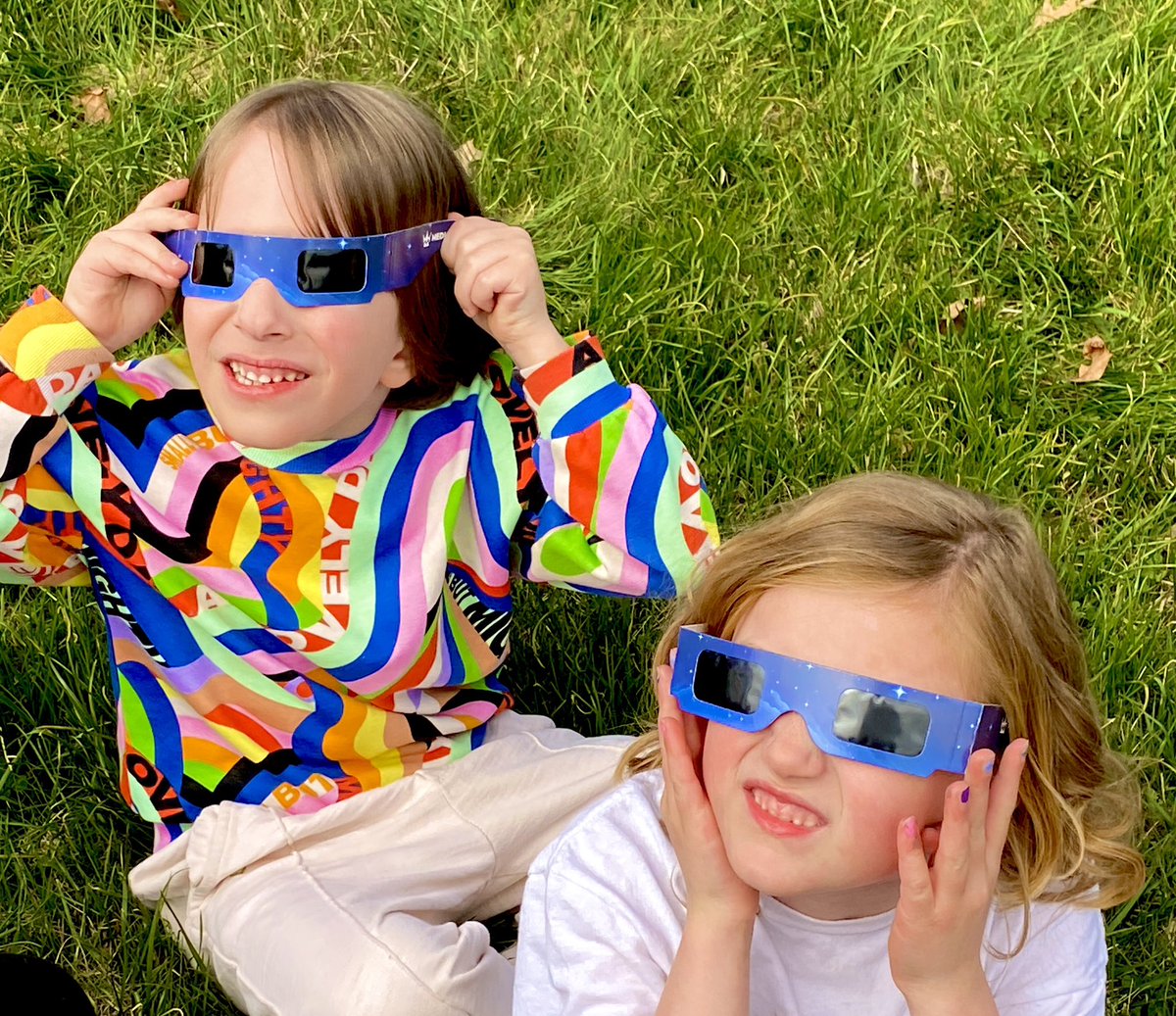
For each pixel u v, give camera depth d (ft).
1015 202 11.32
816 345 10.41
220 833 6.91
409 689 7.21
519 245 6.52
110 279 6.43
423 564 6.86
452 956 6.48
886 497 5.32
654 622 8.81
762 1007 5.48
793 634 4.97
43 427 6.37
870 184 11.34
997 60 12.36
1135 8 13.05
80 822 7.75
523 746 7.59
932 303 10.61
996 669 5.04
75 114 11.89
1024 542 5.31
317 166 6.15
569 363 6.66
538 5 13.07
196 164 6.54
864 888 5.27
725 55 12.80
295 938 6.59
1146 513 9.64
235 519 6.68
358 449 6.75
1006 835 5.51
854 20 12.78
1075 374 10.44
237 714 7.04
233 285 6.11
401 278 6.31
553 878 5.55
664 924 5.42
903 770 4.79
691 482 6.86
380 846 7.09
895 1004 5.43
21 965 4.82
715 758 5.04
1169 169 11.45
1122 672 8.54
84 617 8.43
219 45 12.39
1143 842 7.79
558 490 6.76
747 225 11.09
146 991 6.96
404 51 12.30
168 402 6.79
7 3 12.34
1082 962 5.59
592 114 11.98
